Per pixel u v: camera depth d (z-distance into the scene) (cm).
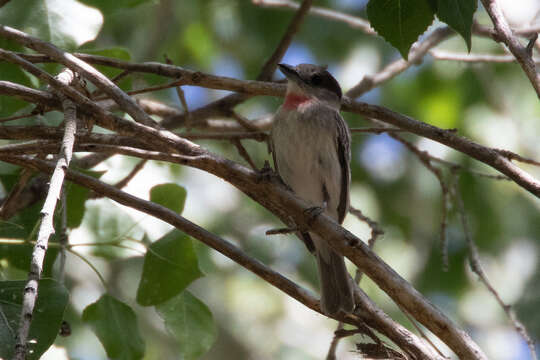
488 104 1514
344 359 1277
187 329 868
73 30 785
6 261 838
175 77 863
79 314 1404
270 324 1681
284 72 1053
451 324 620
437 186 1520
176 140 673
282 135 1026
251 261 683
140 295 841
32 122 929
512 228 1510
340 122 1044
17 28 777
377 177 1553
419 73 1553
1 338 607
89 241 879
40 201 895
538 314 1497
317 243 923
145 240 957
